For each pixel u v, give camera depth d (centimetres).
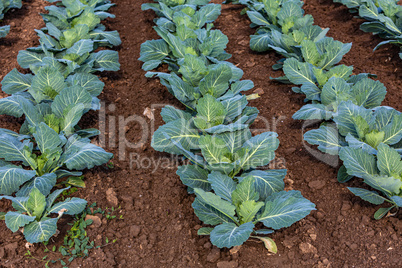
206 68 305
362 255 246
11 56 342
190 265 246
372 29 349
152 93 325
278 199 246
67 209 251
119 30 379
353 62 337
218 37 327
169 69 332
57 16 358
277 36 336
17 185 254
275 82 328
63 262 243
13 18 375
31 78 312
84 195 267
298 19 339
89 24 351
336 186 271
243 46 358
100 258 246
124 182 277
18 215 245
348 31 364
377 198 256
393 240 249
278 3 363
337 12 384
